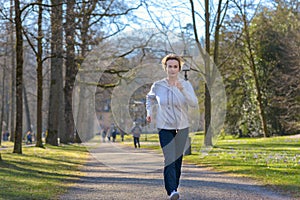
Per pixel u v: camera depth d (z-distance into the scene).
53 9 18.20
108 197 7.09
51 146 22.98
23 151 17.89
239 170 10.59
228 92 38.91
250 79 38.12
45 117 65.00
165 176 6.24
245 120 39.38
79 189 7.96
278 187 7.89
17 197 6.89
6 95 57.44
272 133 37.59
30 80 52.22
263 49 36.91
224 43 33.16
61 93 26.58
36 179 9.22
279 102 36.34
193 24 18.50
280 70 36.66
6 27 18.20
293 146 21.06
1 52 35.34
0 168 10.92
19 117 16.06
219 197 7.03
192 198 6.96
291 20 35.91
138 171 6.79
